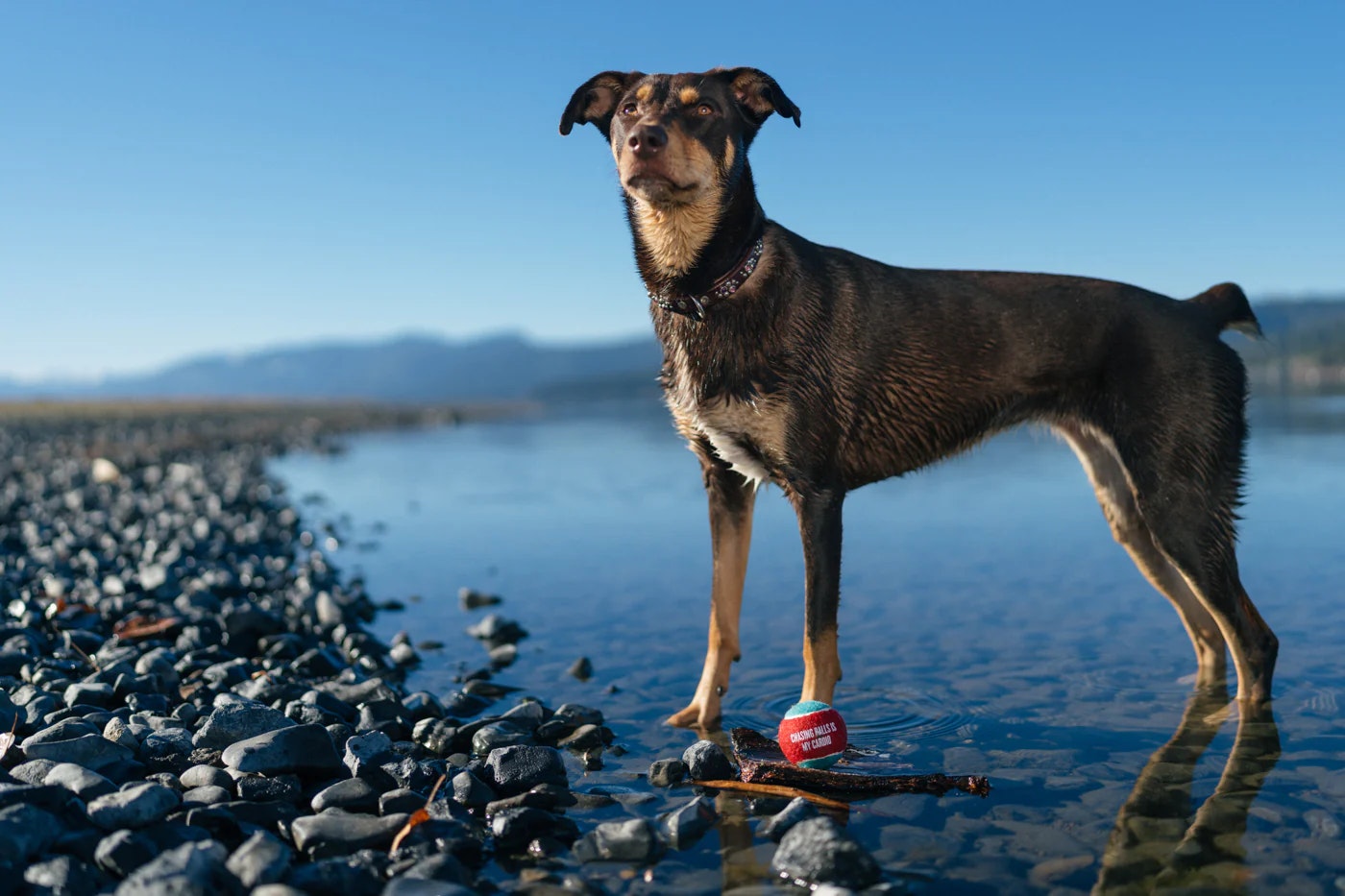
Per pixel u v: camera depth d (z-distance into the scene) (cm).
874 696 162
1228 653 182
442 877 112
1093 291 162
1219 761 137
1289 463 461
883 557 265
